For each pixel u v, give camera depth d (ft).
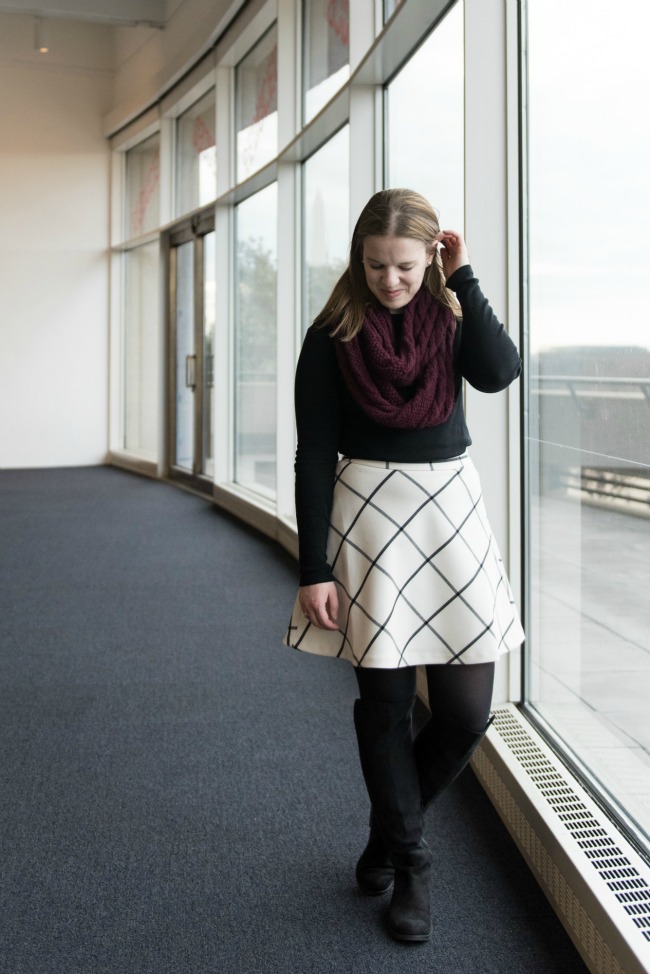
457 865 6.99
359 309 5.40
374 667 5.30
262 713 10.27
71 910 6.46
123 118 32.83
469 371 5.45
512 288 8.64
